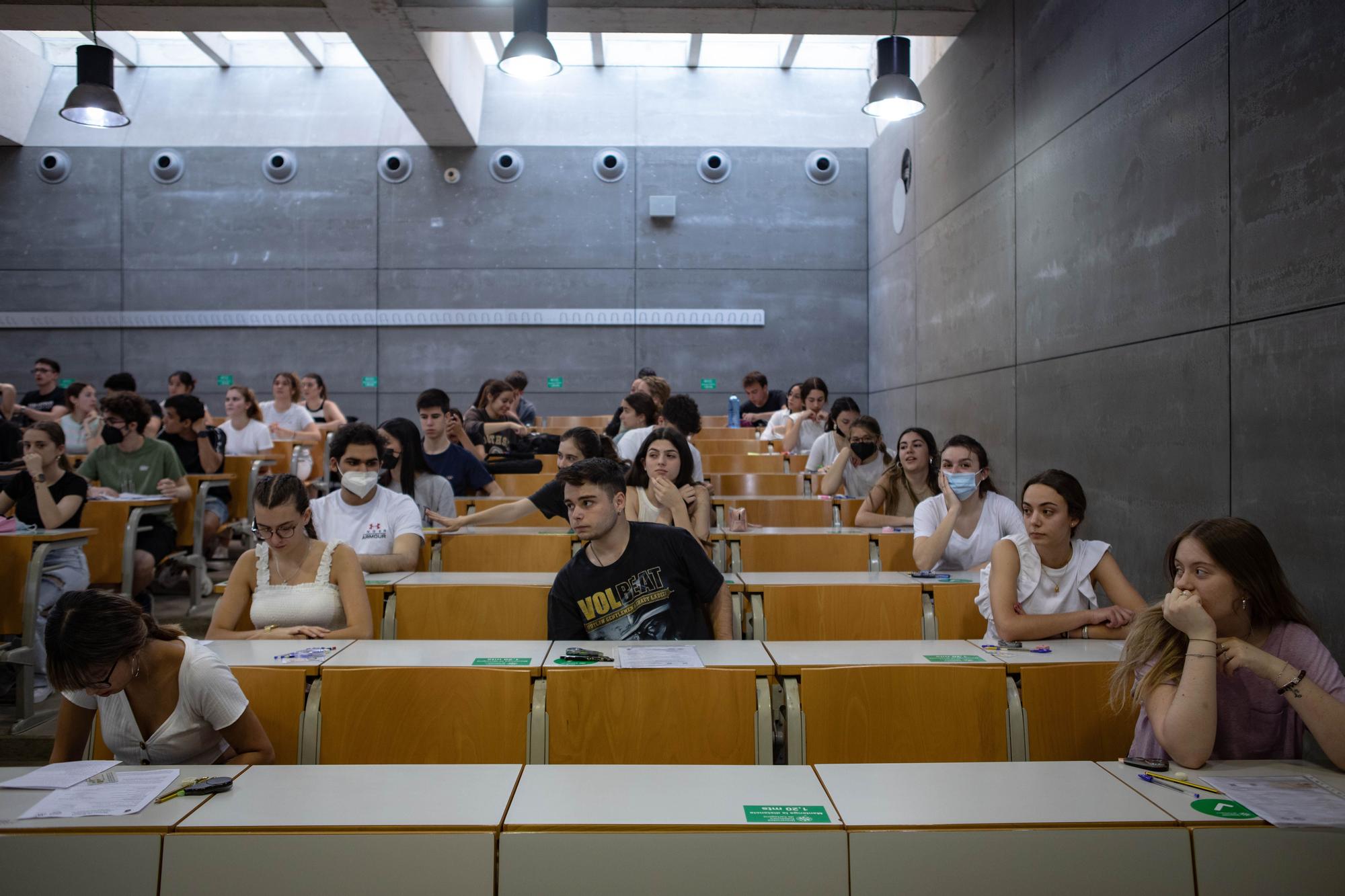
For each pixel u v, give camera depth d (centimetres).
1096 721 233
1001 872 150
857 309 1125
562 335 1116
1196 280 420
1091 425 522
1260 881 151
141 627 202
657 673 230
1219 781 173
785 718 232
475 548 412
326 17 732
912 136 909
